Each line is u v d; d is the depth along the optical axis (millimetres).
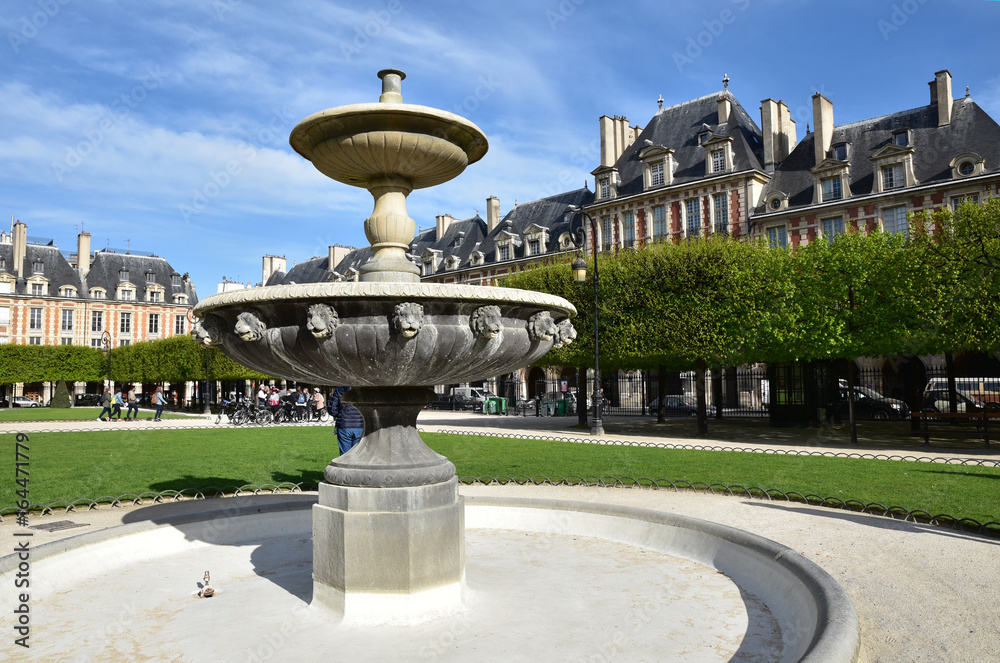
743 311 18266
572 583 4555
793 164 35906
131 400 30125
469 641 3537
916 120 32406
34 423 27266
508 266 49312
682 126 40812
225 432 21062
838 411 23016
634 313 19969
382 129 4133
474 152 4832
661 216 39344
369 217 4641
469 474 10344
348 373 3842
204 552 5500
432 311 3660
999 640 3672
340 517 3869
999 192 28125
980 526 6316
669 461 12234
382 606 3811
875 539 6082
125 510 7840
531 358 4406
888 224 31297
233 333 4012
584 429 22500
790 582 4098
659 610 4031
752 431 20984
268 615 3959
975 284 15703
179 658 3344
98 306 69250
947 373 21547
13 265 66438
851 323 17172
